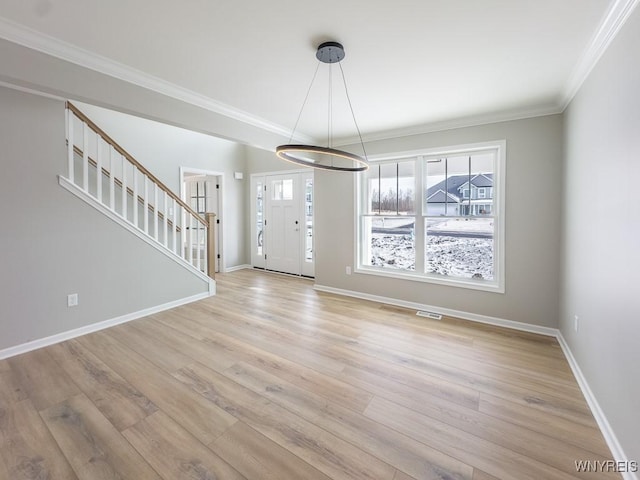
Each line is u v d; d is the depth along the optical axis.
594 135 2.10
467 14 1.77
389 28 1.92
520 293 3.35
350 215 4.62
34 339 2.87
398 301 4.21
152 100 2.70
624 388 1.58
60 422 1.86
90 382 2.29
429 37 2.01
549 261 3.18
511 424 1.87
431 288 3.94
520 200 3.31
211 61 2.34
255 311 3.93
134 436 1.75
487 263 3.64
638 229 1.47
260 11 1.76
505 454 1.64
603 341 1.88
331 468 1.55
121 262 3.53
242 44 2.11
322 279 4.99
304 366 2.54
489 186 3.57
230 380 2.33
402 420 1.90
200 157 5.86
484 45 2.10
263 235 6.63
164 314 3.81
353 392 2.19
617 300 1.70
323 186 4.89
